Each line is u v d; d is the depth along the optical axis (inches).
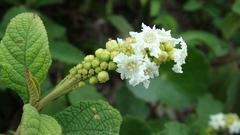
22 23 5.1
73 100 8.6
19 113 10.8
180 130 9.4
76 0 12.0
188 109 13.4
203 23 14.5
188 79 10.5
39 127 4.4
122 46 4.7
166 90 10.4
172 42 4.7
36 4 10.1
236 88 12.0
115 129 5.3
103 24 12.5
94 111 5.3
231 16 11.1
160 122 10.7
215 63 13.0
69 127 5.3
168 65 10.0
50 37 9.9
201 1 12.8
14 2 9.9
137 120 9.2
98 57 4.8
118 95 10.9
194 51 10.1
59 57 9.1
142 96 10.0
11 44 5.0
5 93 10.0
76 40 12.2
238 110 11.9
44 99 4.9
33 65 5.1
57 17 12.0
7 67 5.0
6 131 10.5
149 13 12.3
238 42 13.2
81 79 4.8
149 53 4.6
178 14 14.2
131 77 4.6
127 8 13.2
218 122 10.2
